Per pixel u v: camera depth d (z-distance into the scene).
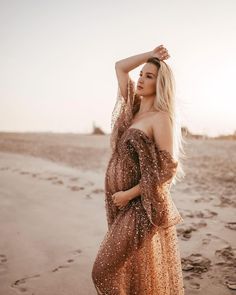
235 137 24.27
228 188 8.47
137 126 2.77
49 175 10.65
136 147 2.68
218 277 3.69
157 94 2.78
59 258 4.20
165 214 2.67
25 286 3.53
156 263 2.79
